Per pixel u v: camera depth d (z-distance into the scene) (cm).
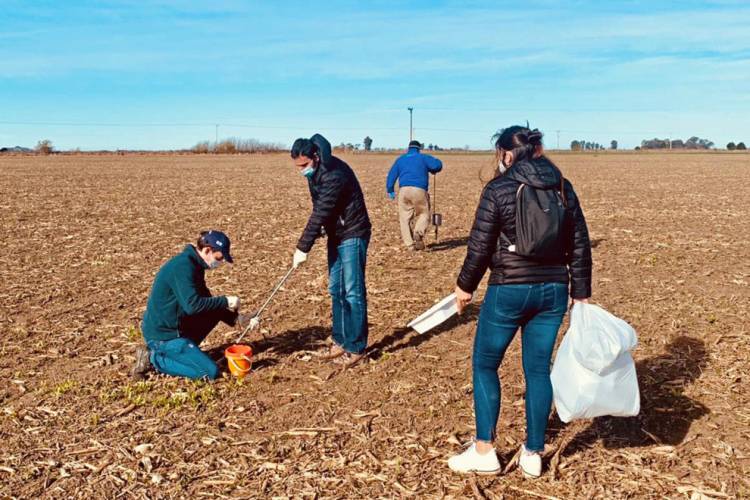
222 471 385
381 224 1431
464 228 1362
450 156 8138
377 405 476
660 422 443
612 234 1263
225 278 873
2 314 701
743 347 581
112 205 1800
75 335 631
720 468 383
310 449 411
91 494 362
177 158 6831
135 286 828
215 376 518
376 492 364
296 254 545
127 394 487
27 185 2542
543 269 350
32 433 431
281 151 9356
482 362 375
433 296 775
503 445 417
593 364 357
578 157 7325
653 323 661
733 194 2177
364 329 553
